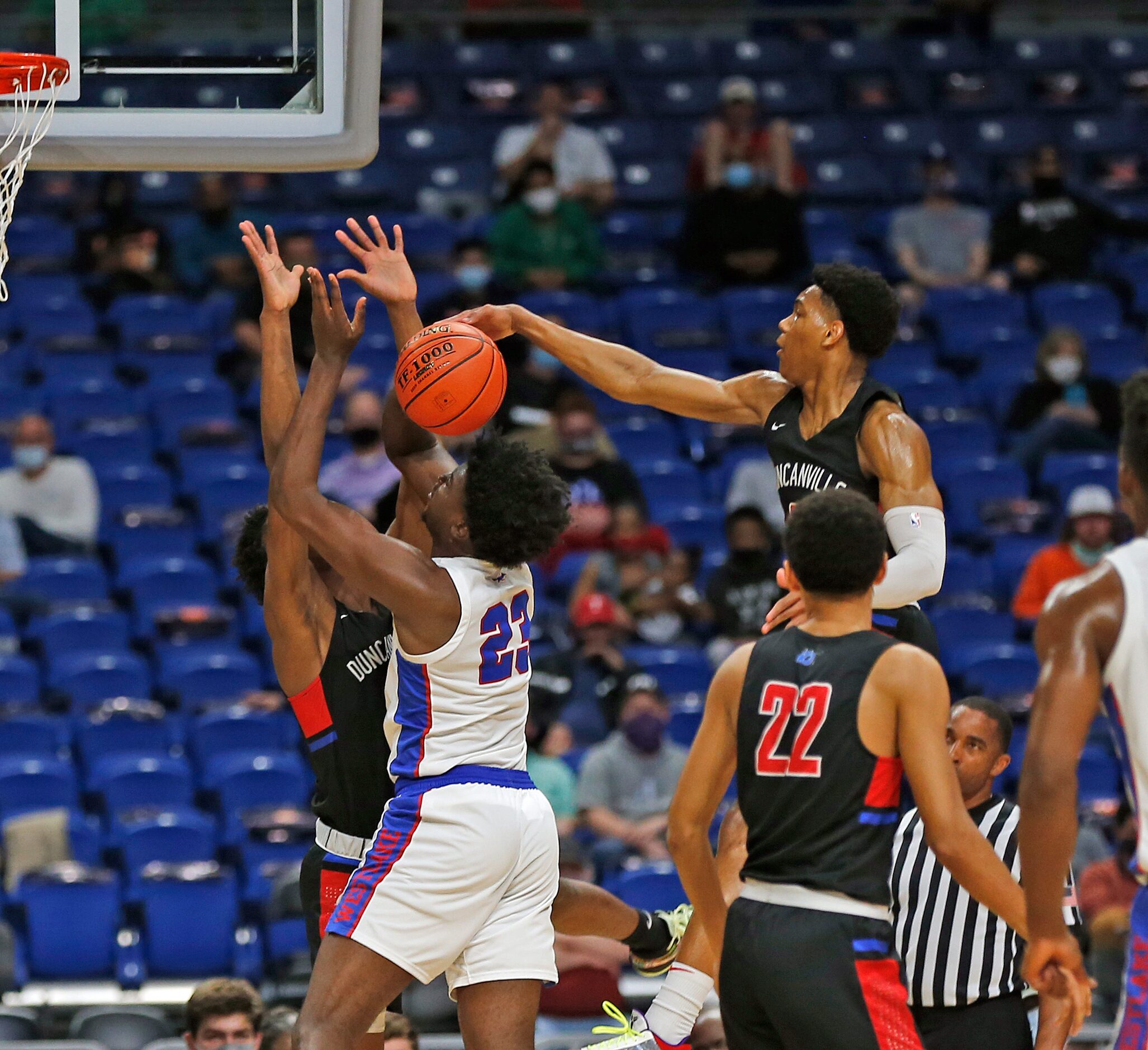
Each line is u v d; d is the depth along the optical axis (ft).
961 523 70.23
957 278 85.05
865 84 98.22
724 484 72.33
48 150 29.48
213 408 75.00
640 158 93.04
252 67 29.84
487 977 21.65
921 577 23.72
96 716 56.85
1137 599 18.43
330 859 23.47
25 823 50.55
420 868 21.21
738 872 24.64
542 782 51.24
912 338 80.94
